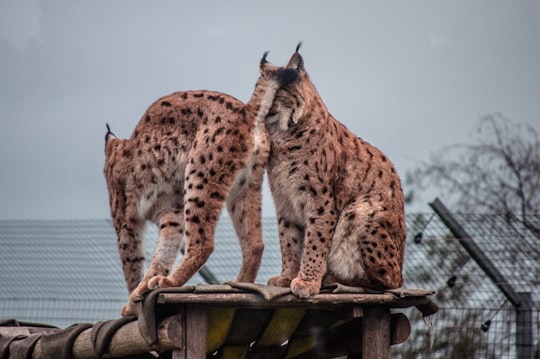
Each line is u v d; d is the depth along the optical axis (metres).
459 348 16.27
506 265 15.10
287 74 12.39
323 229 12.20
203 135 12.37
